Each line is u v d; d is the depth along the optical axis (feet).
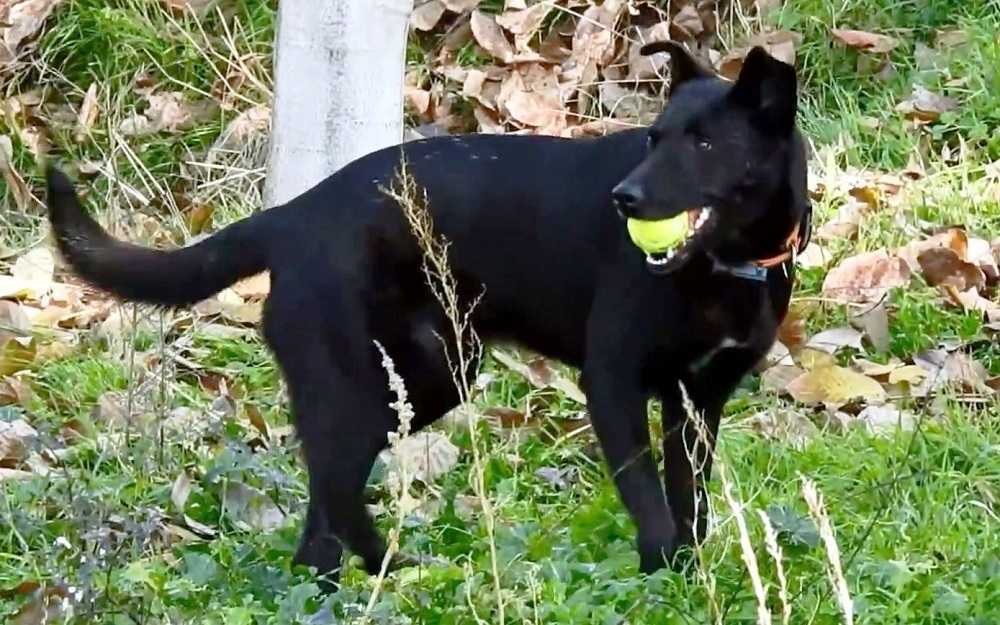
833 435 31.81
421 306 27.09
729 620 23.89
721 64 45.78
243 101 46.73
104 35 48.08
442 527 28.17
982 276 37.24
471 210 27.07
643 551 25.55
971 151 43.21
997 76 45.37
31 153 45.68
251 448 31.12
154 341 36.14
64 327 37.60
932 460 30.40
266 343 27.04
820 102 46.34
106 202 44.01
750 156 25.64
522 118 45.52
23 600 24.80
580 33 47.78
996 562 25.67
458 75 47.14
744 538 17.78
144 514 27.37
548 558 26.08
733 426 32.04
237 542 27.58
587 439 32.42
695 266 25.66
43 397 34.19
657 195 24.91
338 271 26.48
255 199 43.45
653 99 46.75
